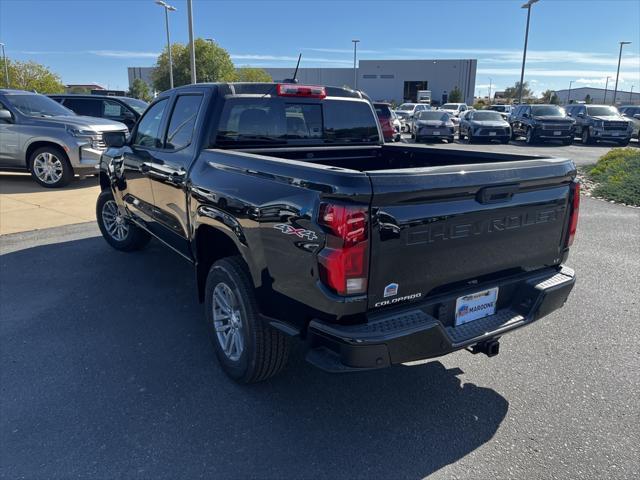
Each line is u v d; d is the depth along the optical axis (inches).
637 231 306.2
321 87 180.4
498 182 114.8
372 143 199.0
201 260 154.8
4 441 115.7
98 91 1005.8
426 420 126.0
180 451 113.5
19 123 416.2
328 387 139.5
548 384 142.2
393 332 103.2
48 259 242.8
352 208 97.8
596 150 820.6
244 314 128.2
